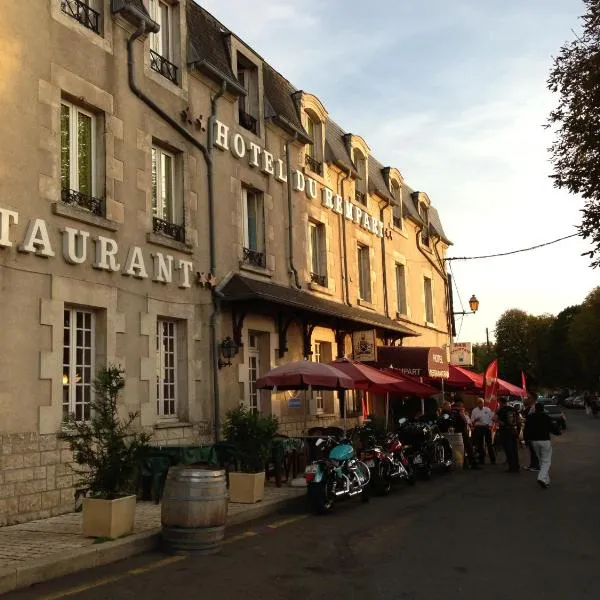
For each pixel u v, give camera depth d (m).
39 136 9.38
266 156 15.33
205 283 12.72
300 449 13.04
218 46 14.20
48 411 9.08
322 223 18.19
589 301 58.28
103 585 6.18
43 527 8.17
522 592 5.89
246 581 6.31
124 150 11.05
